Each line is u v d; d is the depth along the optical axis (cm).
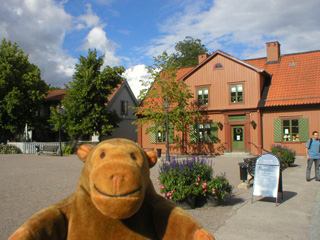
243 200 770
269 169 731
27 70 2934
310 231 527
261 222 580
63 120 2520
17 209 682
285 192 872
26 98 2764
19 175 1243
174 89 2250
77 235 180
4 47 2794
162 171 710
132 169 165
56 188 941
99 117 2567
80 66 2594
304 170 1358
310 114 2089
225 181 713
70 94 2520
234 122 2341
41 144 2780
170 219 188
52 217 180
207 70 2455
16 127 2838
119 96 3397
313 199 778
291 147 2133
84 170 192
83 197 186
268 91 2281
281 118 2181
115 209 159
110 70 2584
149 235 190
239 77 2316
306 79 2211
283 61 2453
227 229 538
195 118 2473
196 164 715
